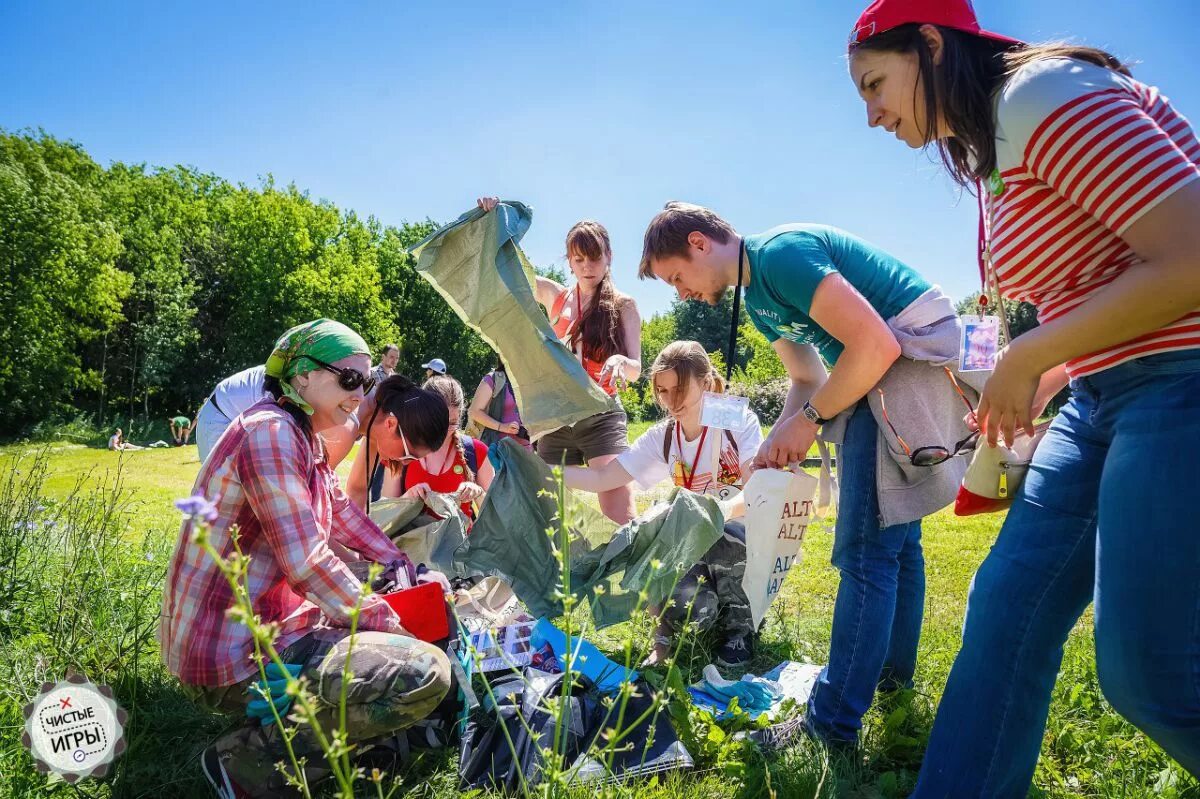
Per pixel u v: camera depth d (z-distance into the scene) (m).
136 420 38.25
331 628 2.41
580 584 2.79
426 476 4.12
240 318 41.09
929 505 2.38
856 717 2.40
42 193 33.19
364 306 41.66
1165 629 1.37
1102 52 1.50
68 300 33.75
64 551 3.68
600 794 1.76
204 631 2.20
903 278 2.48
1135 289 1.33
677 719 2.37
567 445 4.42
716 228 2.46
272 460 2.25
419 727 2.42
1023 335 1.54
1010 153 1.53
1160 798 2.07
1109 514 1.45
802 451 2.47
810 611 4.11
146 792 2.17
